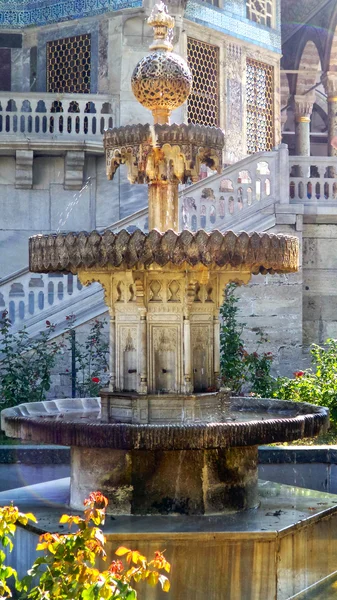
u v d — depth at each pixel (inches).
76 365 708.0
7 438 548.1
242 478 364.8
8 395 629.9
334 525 362.9
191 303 371.6
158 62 383.6
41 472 478.9
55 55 964.0
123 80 914.1
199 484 356.8
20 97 886.4
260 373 652.1
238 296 782.5
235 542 323.9
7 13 970.7
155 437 331.6
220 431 335.3
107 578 229.9
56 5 957.8
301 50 1272.1
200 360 381.7
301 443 561.9
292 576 335.3
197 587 321.7
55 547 240.1
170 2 914.1
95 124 916.0
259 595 325.1
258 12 1047.0
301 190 824.3
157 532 322.0
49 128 890.1
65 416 411.5
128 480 357.7
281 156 799.7
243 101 1019.9
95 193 921.5
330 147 1235.9
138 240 337.7
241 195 794.2
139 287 367.2
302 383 628.7
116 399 374.9
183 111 939.3
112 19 920.3
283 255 356.2
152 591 316.8
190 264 338.3
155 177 378.3
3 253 908.6
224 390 386.0
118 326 380.2
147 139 370.6
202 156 377.4
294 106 1309.1
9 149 882.1
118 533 320.2
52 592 229.0
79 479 368.8
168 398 368.2
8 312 709.9
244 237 341.4
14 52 975.0
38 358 684.7
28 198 911.0
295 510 359.9
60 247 351.6
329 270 828.6
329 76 1213.7
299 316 790.5
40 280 721.6
